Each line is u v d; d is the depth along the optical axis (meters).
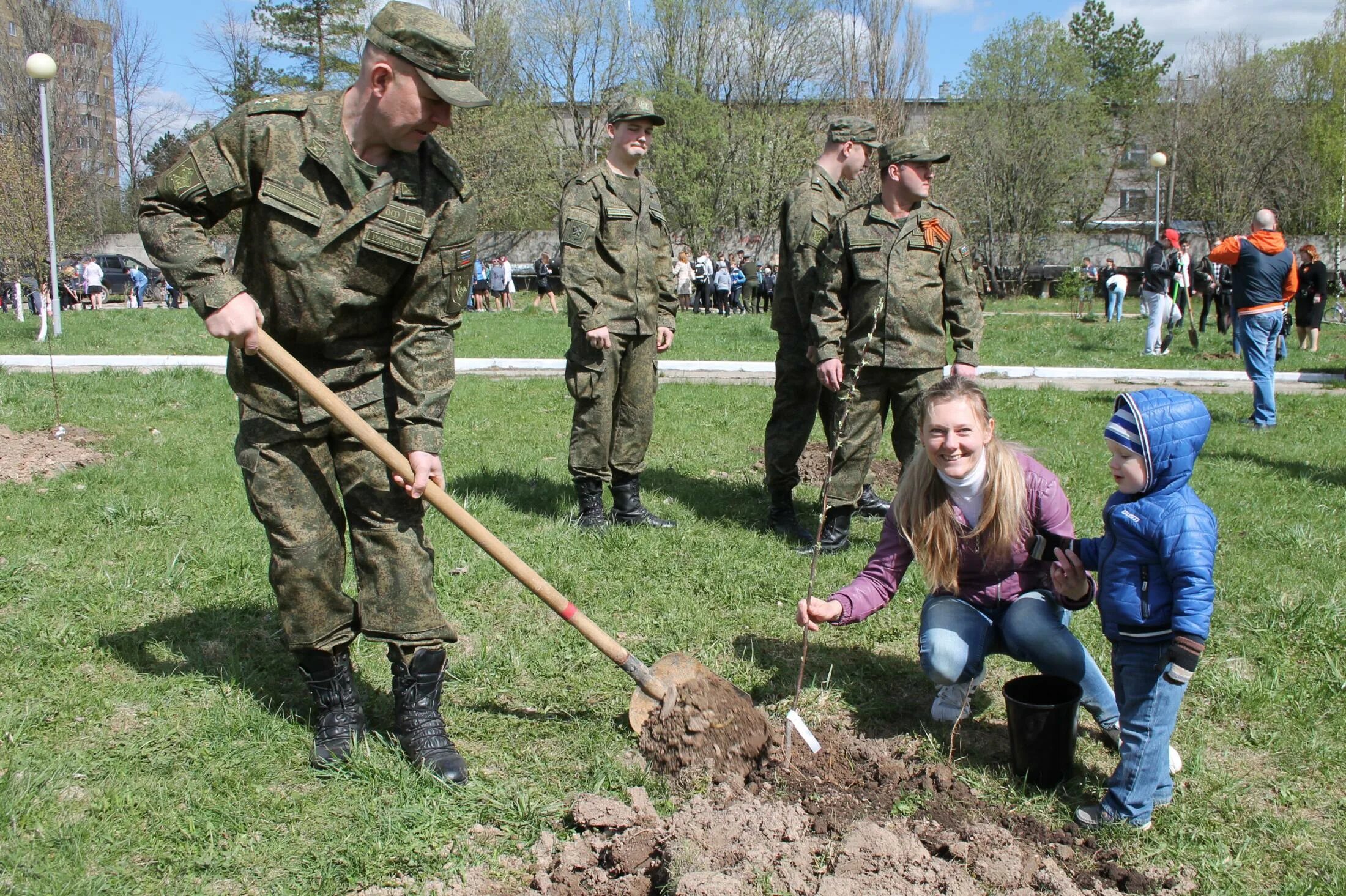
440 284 3.25
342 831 3.04
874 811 3.14
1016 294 42.59
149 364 13.31
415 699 3.42
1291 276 10.07
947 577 3.63
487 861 2.95
